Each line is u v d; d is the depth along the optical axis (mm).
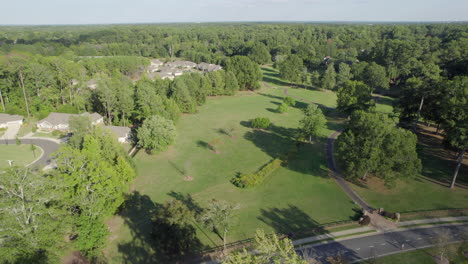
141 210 47625
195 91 109938
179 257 37344
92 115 87125
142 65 170375
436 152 67188
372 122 51875
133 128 86188
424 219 44000
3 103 91625
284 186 55469
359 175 51031
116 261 36938
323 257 36312
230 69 137625
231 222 40656
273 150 72938
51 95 95438
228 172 61375
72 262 36438
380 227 42375
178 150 72312
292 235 40375
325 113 103188
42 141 75750
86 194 38594
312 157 68000
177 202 40000
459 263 34781
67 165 40031
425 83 75812
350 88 94750
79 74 108062
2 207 31500
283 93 136250
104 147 52625
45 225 32750
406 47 137000
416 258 35969
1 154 67062
